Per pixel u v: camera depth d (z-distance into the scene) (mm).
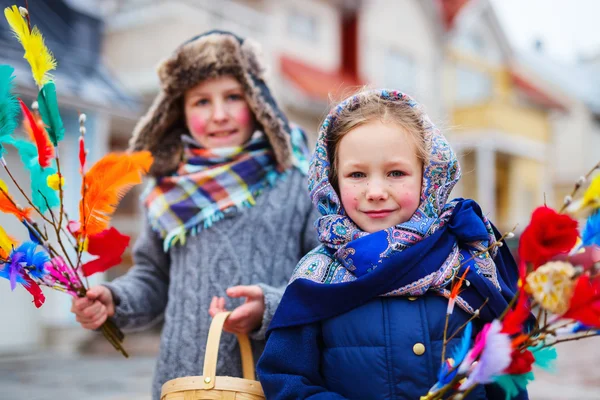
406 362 1450
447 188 1575
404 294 1492
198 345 2086
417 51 15344
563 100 19859
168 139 2357
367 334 1480
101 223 1799
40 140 1755
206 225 2152
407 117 1582
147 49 10305
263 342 2062
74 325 7797
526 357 1301
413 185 1551
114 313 2148
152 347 8078
